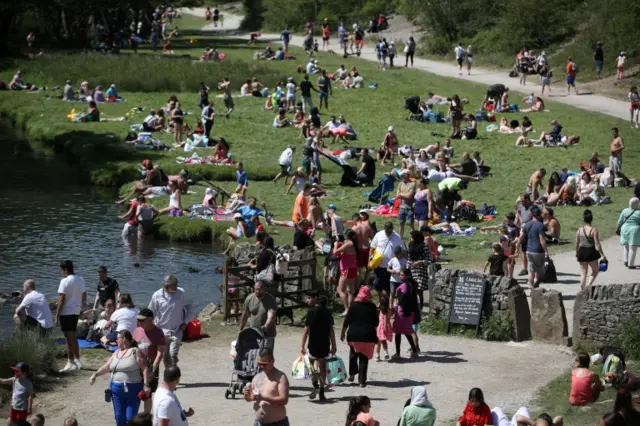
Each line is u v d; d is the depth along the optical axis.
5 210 50.19
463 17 104.31
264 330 23.58
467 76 89.94
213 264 41.28
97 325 29.38
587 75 86.12
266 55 98.06
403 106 76.75
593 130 66.81
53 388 25.28
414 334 27.12
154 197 51.28
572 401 22.39
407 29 114.44
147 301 35.91
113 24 114.62
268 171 56.31
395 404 22.95
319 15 124.81
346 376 24.66
